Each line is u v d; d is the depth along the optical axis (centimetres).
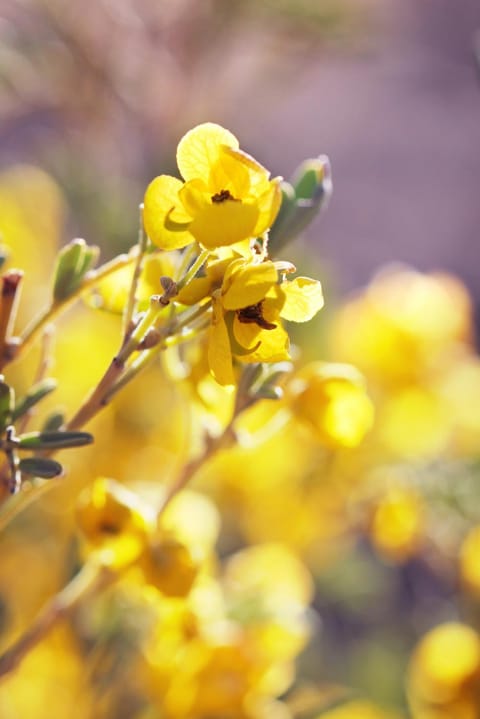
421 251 113
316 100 115
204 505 31
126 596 33
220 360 23
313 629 35
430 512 43
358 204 115
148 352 24
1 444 24
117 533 27
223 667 30
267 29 51
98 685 34
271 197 23
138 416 44
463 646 36
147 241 24
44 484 26
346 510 48
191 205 23
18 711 36
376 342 45
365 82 116
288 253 46
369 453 47
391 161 118
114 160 53
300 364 44
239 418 27
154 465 44
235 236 22
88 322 45
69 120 52
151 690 31
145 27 50
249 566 34
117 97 50
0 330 25
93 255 25
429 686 37
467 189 117
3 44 48
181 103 51
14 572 40
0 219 42
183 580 27
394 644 54
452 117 117
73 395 44
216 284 23
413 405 45
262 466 46
